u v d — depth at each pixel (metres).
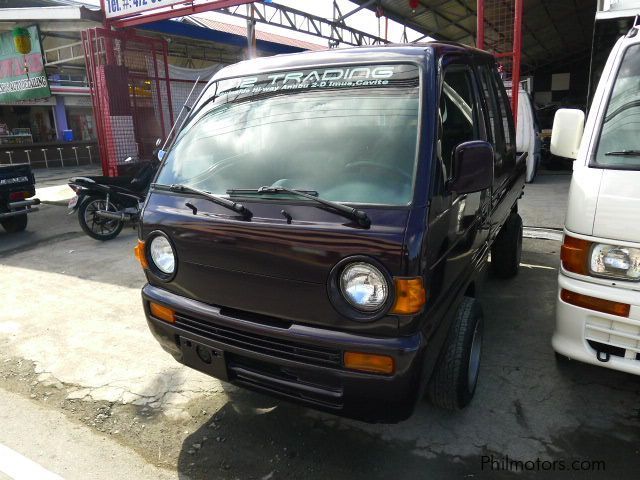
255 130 2.77
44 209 9.84
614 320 2.53
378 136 2.42
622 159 2.68
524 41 19.58
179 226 2.51
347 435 2.76
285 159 2.58
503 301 4.48
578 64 25.53
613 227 2.50
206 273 2.45
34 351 3.86
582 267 2.63
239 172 2.66
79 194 7.08
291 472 2.50
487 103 3.58
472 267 3.04
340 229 2.09
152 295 2.70
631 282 2.48
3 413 3.08
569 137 3.13
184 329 2.60
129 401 3.17
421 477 2.43
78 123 23.94
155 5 8.62
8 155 18.05
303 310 2.20
